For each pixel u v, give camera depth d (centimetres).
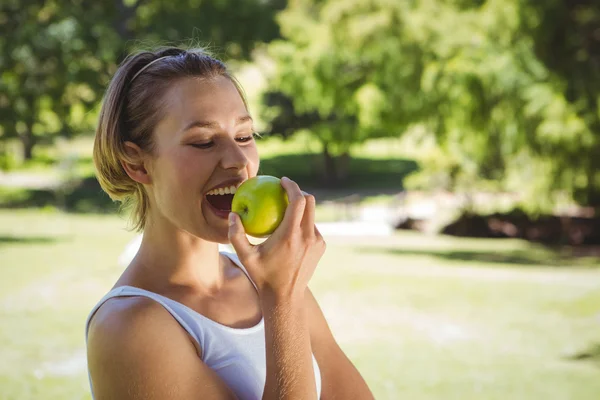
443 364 844
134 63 146
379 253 1881
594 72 1706
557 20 1727
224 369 140
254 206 136
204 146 139
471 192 2456
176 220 141
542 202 1853
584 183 1794
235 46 3297
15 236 1938
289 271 131
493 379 780
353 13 1944
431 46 1814
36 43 2655
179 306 140
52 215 2588
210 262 150
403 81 1845
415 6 1864
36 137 3459
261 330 149
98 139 148
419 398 704
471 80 1733
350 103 2164
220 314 146
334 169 4106
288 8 3228
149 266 145
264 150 4953
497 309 1200
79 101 2928
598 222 2200
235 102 142
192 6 3250
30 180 3500
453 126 1862
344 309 1177
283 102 3700
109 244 1811
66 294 1184
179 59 143
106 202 2958
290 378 130
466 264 1731
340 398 164
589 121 1683
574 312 1181
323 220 2711
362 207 3116
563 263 1814
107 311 133
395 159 4978
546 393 729
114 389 128
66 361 789
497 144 1872
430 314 1149
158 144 140
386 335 998
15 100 2733
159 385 127
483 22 1761
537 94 1670
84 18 2875
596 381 778
